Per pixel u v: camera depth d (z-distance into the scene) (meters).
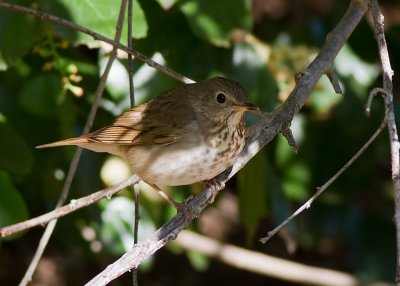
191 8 10.45
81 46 12.91
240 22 10.47
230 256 14.03
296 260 15.43
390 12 14.70
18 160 10.80
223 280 15.63
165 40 11.48
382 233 13.91
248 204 11.37
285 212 11.98
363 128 12.75
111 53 9.52
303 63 11.84
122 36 10.15
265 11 13.80
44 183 12.40
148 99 11.48
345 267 15.31
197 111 9.70
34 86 11.09
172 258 15.48
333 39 10.05
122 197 12.69
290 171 12.96
